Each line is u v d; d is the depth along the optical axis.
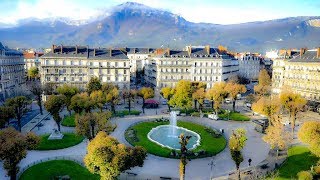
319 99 174.00
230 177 84.25
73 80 199.50
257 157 99.69
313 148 89.31
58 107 119.44
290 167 91.12
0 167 88.44
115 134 120.19
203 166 92.06
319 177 82.06
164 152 100.94
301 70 187.12
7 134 77.69
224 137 120.44
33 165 88.31
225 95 151.50
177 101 150.75
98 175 82.44
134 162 70.50
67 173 83.19
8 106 118.31
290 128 136.62
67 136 115.44
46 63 194.88
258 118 152.38
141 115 156.62
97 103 135.88
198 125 136.75
